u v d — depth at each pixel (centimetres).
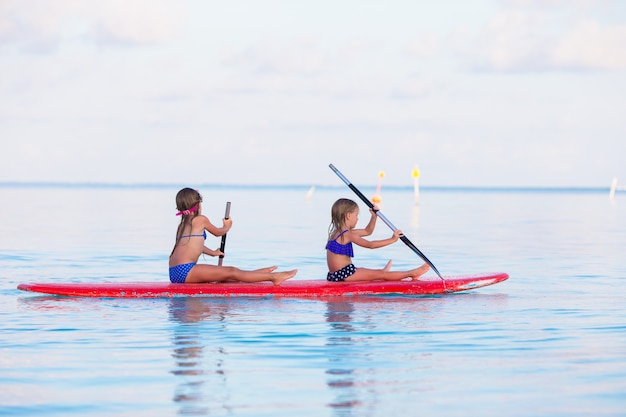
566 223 2967
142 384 548
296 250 1717
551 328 760
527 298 974
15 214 3531
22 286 987
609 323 789
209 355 639
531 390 533
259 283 998
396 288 1001
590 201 6831
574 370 587
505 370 588
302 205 4950
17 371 583
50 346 673
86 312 855
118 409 492
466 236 2188
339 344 684
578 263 1451
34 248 1759
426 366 600
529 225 2800
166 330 748
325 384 549
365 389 536
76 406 498
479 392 529
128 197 7394
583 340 700
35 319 809
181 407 496
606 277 1220
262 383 551
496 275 1072
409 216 3456
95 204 5044
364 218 3153
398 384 549
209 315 835
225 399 513
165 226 2642
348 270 1027
